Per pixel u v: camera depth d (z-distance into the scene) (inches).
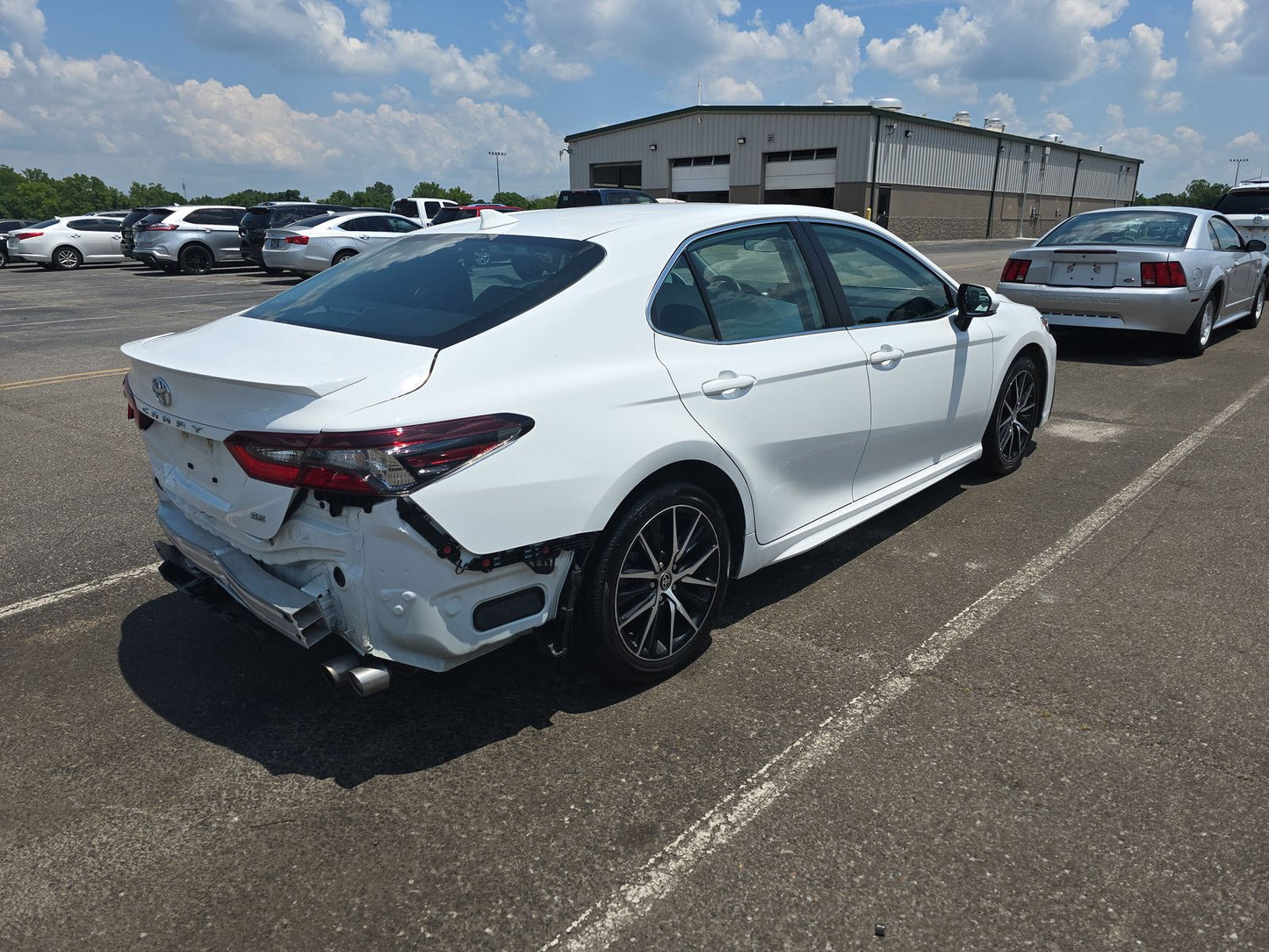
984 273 716.0
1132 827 92.1
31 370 353.7
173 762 106.4
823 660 127.0
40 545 172.9
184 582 121.0
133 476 215.9
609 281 114.6
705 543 123.8
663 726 112.0
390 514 91.5
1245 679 119.0
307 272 876.0
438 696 120.2
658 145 1694.1
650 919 82.0
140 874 88.7
